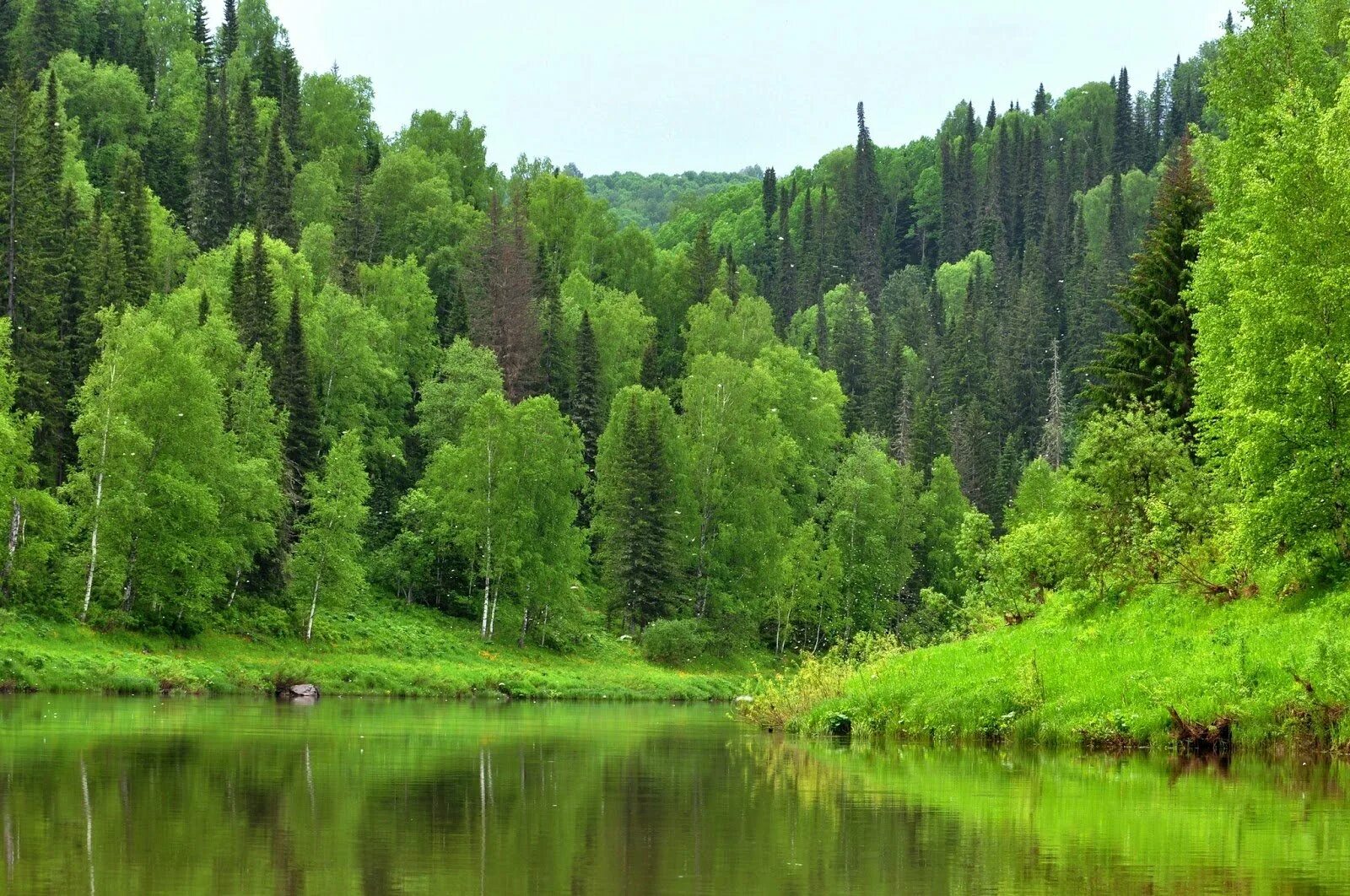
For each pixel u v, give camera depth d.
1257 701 26.17
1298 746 25.19
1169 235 48.91
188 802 19.05
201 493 66.00
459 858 14.88
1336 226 32.06
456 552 89.81
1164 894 13.02
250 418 78.38
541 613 88.75
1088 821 17.75
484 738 33.31
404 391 110.50
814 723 36.31
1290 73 46.38
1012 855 15.22
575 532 91.44
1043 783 22.14
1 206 81.81
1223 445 36.12
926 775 23.72
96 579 64.38
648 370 118.94
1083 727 28.36
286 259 107.69
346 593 75.56
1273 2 47.47
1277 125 42.56
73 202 97.56
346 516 75.06
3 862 14.28
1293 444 30.86
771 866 14.52
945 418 147.12
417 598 89.69
